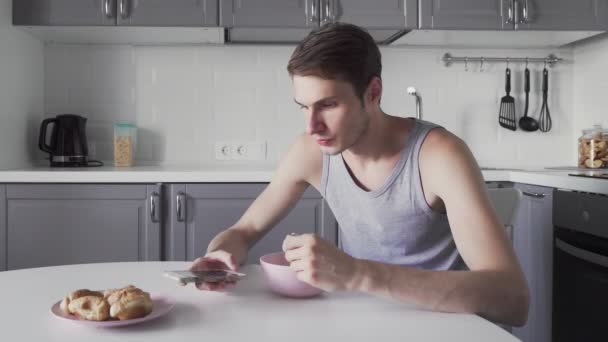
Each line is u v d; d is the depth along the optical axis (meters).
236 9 2.49
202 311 0.84
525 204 2.43
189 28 2.51
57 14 2.44
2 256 2.30
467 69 2.96
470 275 0.86
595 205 1.97
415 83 2.95
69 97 2.84
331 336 0.73
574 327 2.09
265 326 0.77
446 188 1.03
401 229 1.17
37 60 2.75
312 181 1.31
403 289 0.83
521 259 2.46
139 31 2.57
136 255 2.33
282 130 2.91
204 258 1.05
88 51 2.84
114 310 0.76
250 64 2.89
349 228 1.26
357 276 0.83
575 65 3.00
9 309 0.85
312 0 2.51
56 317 0.81
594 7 2.61
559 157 3.01
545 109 2.99
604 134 2.66
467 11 2.57
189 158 2.88
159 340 0.71
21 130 2.59
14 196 2.29
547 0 2.59
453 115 2.97
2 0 2.36
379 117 1.12
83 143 2.69
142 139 2.87
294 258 0.84
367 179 1.18
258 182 2.35
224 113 2.89
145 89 2.86
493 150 2.98
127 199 2.31
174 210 2.34
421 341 0.71
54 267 1.13
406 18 2.54
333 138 0.95
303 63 0.91
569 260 2.12
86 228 2.31
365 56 0.94
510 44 2.92
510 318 0.88
